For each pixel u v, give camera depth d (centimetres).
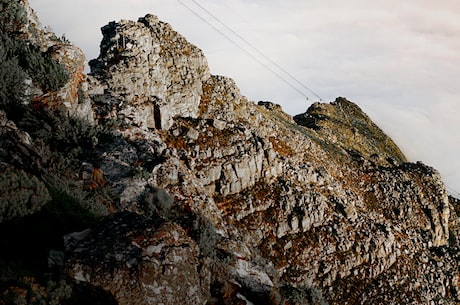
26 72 2522
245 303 1423
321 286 4050
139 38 4631
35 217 1402
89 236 1226
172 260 1187
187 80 4934
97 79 4103
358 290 4159
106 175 2583
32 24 2889
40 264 1223
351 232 4672
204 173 4159
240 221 4134
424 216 6544
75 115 2725
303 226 4397
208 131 4534
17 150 1853
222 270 1484
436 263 5278
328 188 5312
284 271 3956
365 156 8769
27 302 1027
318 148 6738
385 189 6569
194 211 2861
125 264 1130
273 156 4794
